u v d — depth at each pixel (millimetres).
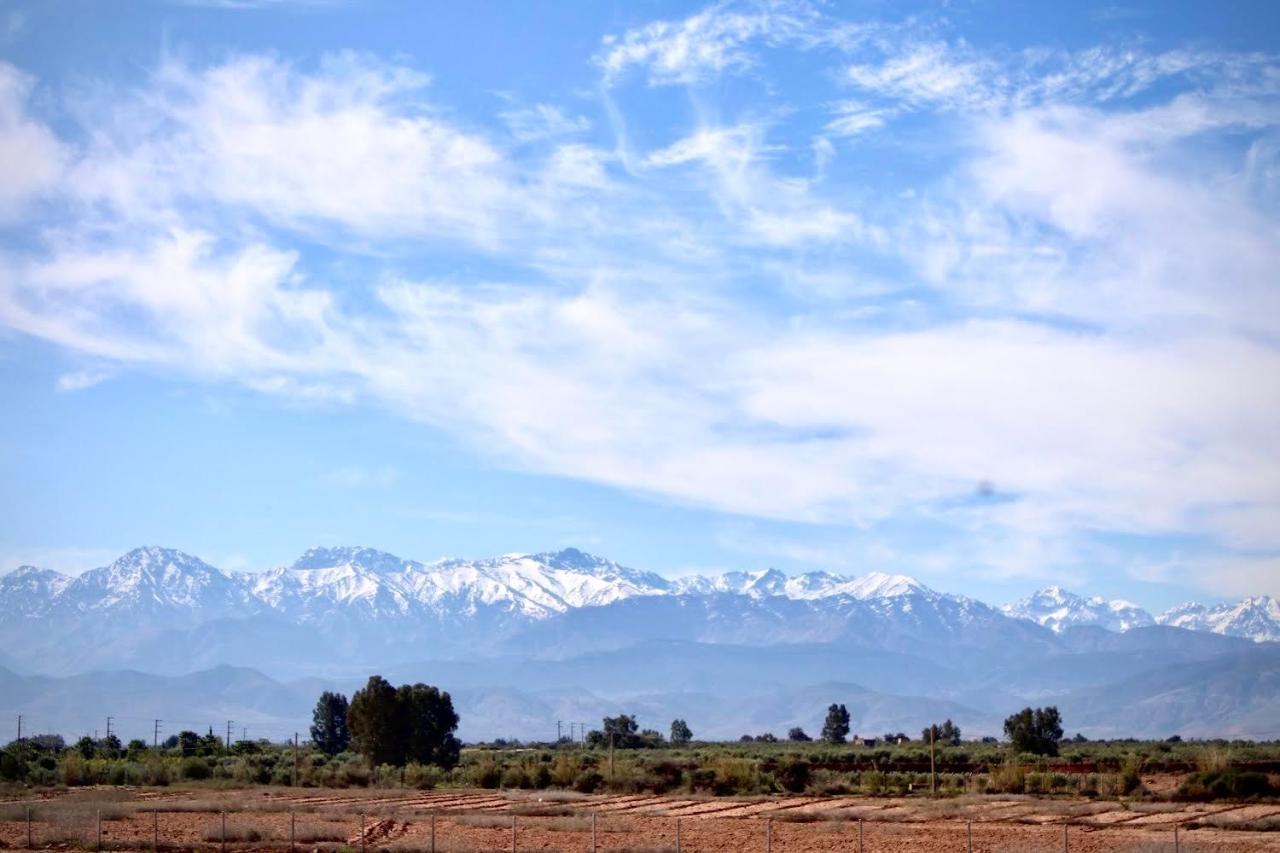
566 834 68812
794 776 107750
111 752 150625
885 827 72250
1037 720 144500
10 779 115125
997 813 80312
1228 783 90250
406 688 131625
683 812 82750
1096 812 80875
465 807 87875
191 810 82812
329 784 116188
